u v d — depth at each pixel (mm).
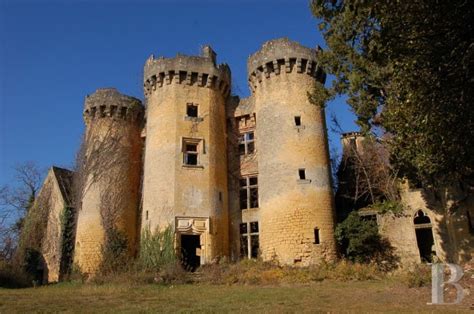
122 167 29766
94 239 27969
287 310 10891
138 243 28812
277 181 24516
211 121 27703
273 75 26812
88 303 13070
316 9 17531
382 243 24312
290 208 23703
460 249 22953
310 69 26688
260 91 27266
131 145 30969
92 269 27328
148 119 28281
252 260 23016
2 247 35125
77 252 28266
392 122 15711
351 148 27828
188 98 27656
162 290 16781
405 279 16172
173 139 26359
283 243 23219
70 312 11219
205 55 29484
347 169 28312
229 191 27922
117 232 27031
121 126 30828
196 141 26891
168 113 27094
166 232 24281
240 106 29578
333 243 23484
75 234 29609
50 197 33594
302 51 26688
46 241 31953
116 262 24094
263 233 24453
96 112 30844
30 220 33625
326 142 26328
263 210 24844
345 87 19875
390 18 9219
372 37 10703
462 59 8250
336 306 11680
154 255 24047
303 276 19406
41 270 31453
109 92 31078
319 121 26156
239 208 27297
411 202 25141
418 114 11055
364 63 18234
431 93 9641
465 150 10977
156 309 11500
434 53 8961
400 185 25469
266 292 15305
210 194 25859
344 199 27859
